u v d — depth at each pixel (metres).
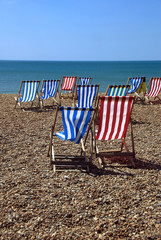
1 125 6.76
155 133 6.13
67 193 3.42
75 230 2.72
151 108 9.21
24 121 7.28
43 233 2.67
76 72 47.06
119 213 3.00
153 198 3.30
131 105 4.23
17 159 4.54
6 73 44.03
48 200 3.24
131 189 3.52
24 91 9.09
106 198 3.29
